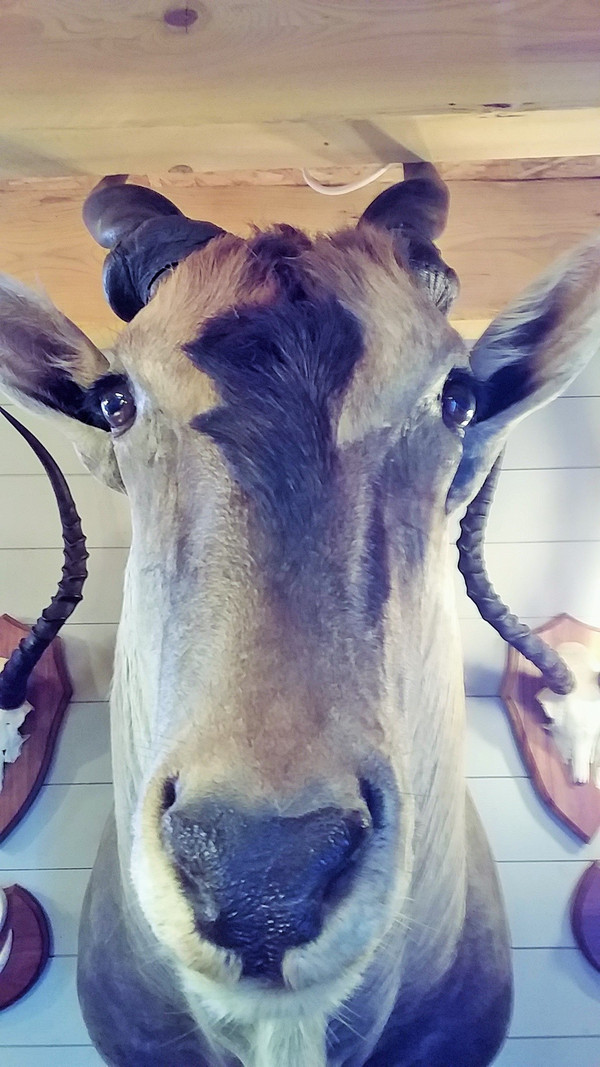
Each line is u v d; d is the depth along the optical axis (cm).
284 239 78
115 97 86
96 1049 93
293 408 71
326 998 65
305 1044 84
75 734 102
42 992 95
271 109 85
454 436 81
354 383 72
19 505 110
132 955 94
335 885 61
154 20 87
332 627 65
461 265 110
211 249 78
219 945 61
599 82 85
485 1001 94
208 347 73
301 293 74
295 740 60
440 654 87
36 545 109
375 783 62
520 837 99
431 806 89
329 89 86
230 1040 86
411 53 86
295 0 87
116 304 88
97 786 101
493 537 107
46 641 102
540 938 96
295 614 65
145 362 75
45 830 100
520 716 101
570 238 111
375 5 87
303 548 67
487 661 103
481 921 96
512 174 111
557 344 89
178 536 72
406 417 76
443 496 82
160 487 76
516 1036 93
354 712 63
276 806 58
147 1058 92
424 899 90
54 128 85
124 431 81
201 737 61
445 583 88
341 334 73
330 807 59
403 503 75
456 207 111
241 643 63
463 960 94
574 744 100
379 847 62
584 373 110
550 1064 92
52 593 108
